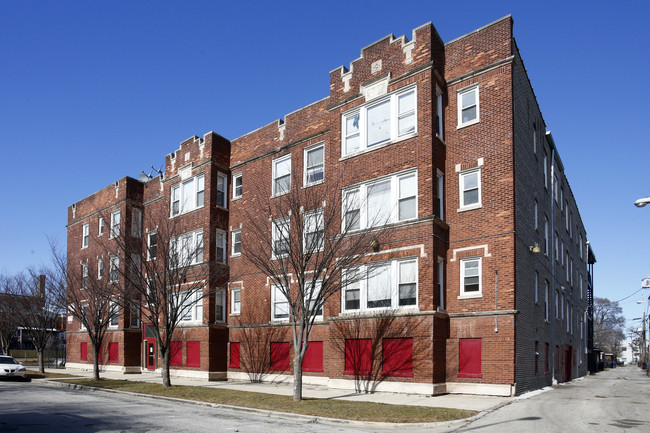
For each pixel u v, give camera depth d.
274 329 24.92
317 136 24.58
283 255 21.02
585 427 11.91
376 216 19.55
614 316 91.25
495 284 18.36
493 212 18.88
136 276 23.30
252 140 28.17
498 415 13.70
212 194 28.12
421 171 19.36
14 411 15.26
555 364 26.52
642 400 17.23
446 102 20.78
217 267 27.17
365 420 12.96
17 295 35.97
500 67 19.52
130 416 14.30
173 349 28.73
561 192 31.81
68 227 40.72
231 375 26.73
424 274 18.61
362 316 19.84
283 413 14.38
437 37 20.72
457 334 18.78
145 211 32.62
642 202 16.80
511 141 18.83
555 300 27.20
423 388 17.86
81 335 37.53
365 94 21.58
